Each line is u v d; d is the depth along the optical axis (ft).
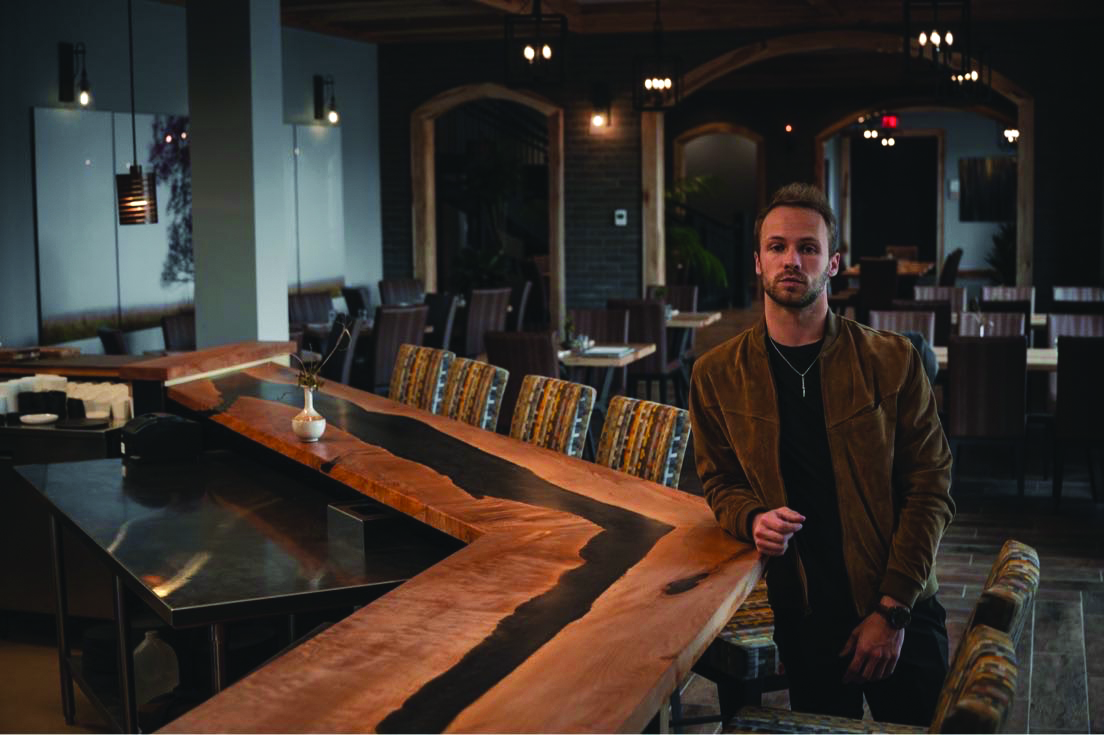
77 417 17.53
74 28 31.07
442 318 38.29
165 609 9.74
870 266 51.49
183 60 35.32
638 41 44.19
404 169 47.26
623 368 32.32
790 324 9.11
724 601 7.91
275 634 15.24
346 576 10.50
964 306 36.42
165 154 34.42
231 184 23.59
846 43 42.37
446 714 6.20
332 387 17.79
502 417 26.30
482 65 46.03
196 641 14.71
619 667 6.78
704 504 10.61
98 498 13.61
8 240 29.30
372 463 12.32
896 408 9.04
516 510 10.38
